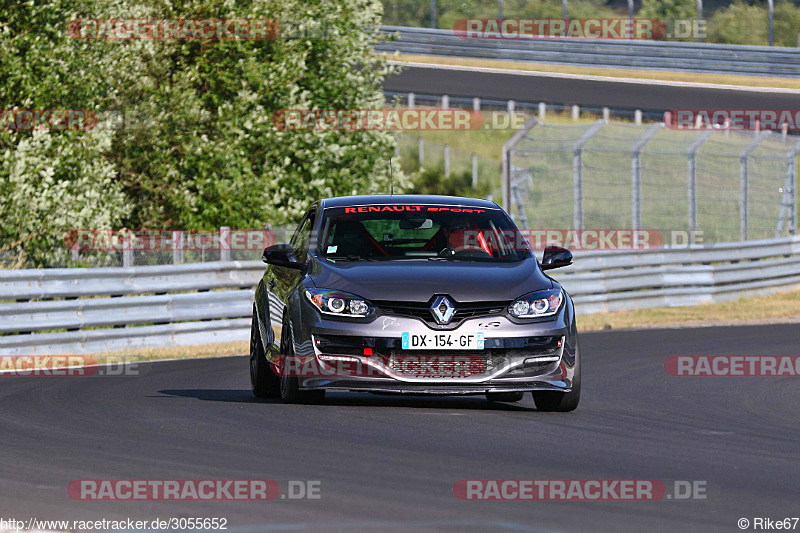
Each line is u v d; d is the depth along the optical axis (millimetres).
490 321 30828
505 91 153625
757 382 42656
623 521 18812
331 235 34281
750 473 23641
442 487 21422
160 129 77875
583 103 148375
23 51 70562
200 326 58094
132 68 75438
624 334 62531
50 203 64438
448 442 26812
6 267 65250
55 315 51688
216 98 81375
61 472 22703
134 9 76375
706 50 168375
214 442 26469
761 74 167375
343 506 19703
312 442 26516
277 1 81562
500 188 139750
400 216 35062
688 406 35625
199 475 22438
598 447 26656
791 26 180625
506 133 154375
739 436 29234
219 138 79625
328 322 30875
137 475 22406
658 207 117625
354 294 31078
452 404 34594
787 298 85062
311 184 81375
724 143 117500
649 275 79000
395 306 30844
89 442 26469
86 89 71312
